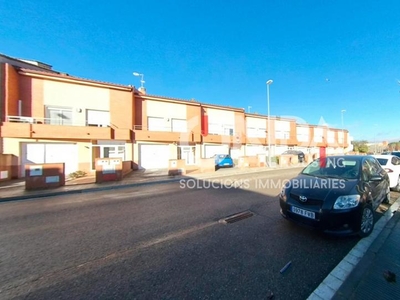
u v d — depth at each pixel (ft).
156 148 58.13
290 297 6.63
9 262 9.30
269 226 12.85
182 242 10.91
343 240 10.61
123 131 50.19
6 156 37.27
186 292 6.97
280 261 8.77
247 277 7.72
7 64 39.60
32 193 25.17
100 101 50.72
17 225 14.26
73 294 7.06
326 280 7.43
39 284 7.67
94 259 9.41
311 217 10.61
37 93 44.39
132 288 7.28
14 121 40.86
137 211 17.11
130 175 42.22
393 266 7.97
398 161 23.70
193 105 66.74
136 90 59.16
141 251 10.05
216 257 9.24
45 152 43.27
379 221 13.10
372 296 6.46
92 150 47.26
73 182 33.73
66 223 14.49
